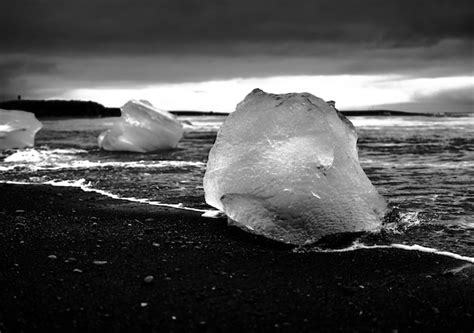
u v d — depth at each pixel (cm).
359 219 228
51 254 197
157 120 581
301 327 147
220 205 242
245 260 197
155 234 229
